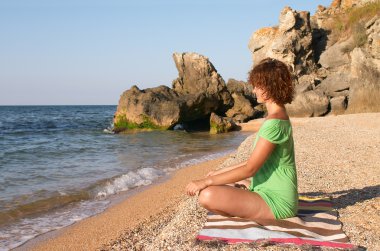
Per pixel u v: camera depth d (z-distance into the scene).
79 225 7.45
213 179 4.02
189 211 5.61
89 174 12.67
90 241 6.57
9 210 8.46
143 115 31.55
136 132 31.69
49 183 11.22
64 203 9.07
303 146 12.74
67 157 17.20
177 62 36.41
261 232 3.93
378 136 15.20
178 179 11.71
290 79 3.96
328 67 36.12
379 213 5.01
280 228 4.04
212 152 18.61
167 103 31.64
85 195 9.80
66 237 6.80
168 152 18.77
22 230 7.18
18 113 84.69
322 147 12.38
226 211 4.09
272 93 3.90
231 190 4.05
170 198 9.30
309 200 5.32
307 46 36.94
